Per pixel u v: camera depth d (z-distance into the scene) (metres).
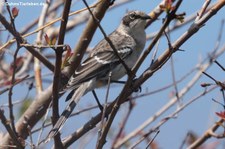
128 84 8.72
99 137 8.37
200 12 9.11
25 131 10.83
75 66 11.33
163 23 8.46
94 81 11.35
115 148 11.29
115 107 8.63
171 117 11.12
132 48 12.40
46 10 12.25
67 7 8.26
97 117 9.88
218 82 8.34
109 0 10.36
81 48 11.22
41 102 10.95
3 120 8.77
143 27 12.73
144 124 11.58
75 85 10.89
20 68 13.82
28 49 10.52
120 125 12.09
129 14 12.85
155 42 8.52
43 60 10.69
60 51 8.44
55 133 8.82
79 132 9.85
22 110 12.51
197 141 11.19
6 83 11.56
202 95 11.21
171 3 7.97
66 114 10.02
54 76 8.64
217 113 8.59
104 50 11.84
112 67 11.72
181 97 11.68
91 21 11.02
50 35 13.93
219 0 9.38
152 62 9.42
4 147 10.19
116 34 12.70
